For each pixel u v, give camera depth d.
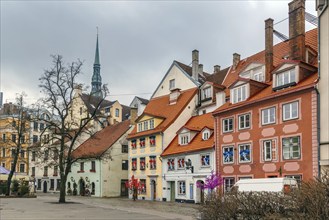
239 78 38.06
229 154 37.78
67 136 43.69
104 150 58.31
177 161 46.03
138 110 62.69
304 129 30.31
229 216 12.27
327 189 9.12
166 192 47.44
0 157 78.88
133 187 50.56
